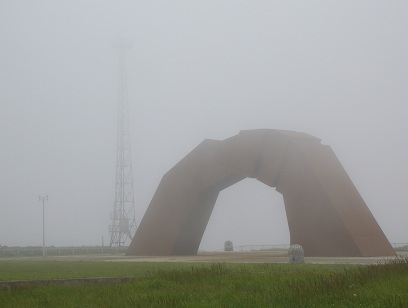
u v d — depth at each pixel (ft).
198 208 177.68
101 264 118.73
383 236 149.18
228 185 178.81
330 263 102.37
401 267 64.03
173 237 174.70
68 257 198.18
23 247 306.35
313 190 150.30
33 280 68.18
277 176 160.15
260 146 164.04
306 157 153.79
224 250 251.60
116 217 342.03
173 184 179.73
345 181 155.94
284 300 45.42
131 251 182.19
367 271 61.26
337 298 44.60
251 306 43.39
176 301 46.21
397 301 40.86
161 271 74.08
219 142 175.52
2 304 49.98
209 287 57.36
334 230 144.56
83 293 55.67
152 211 181.27
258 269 82.12
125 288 59.36
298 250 107.45
